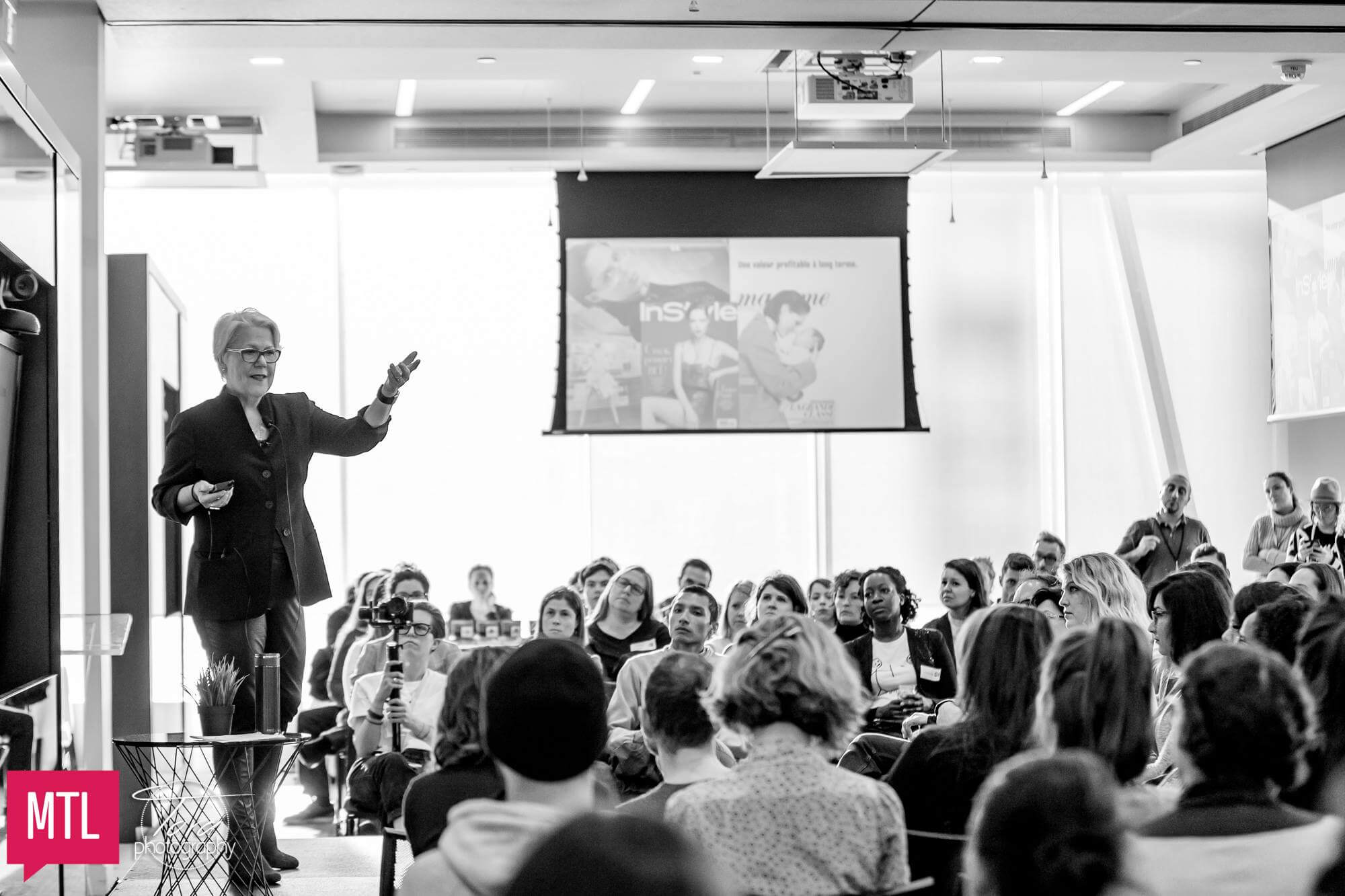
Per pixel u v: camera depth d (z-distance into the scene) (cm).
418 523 1162
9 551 437
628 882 71
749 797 232
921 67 909
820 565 1209
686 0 695
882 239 1112
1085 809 126
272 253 1145
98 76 662
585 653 188
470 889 164
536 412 1177
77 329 509
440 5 693
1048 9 718
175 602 742
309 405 519
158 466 700
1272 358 1100
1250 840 188
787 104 1084
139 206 1130
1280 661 204
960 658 307
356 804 473
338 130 1077
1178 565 976
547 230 1177
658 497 1203
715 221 1102
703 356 1096
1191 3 716
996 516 1221
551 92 1045
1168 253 1225
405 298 1162
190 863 496
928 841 297
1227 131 1057
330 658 850
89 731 562
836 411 1105
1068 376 1220
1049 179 1216
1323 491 878
